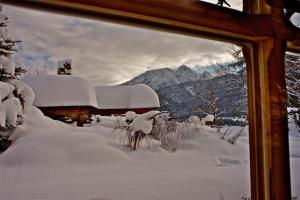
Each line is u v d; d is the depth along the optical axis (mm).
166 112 9398
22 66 10438
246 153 8258
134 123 8500
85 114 15492
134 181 4105
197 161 6805
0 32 9656
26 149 6914
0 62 9602
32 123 9836
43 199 3350
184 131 9578
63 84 15719
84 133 7875
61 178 4918
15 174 5535
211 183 3709
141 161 6926
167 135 8953
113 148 7395
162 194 3307
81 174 5367
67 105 15094
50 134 7605
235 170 4852
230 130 10930
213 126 13195
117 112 21297
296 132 9438
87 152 6977
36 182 4512
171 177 4223
